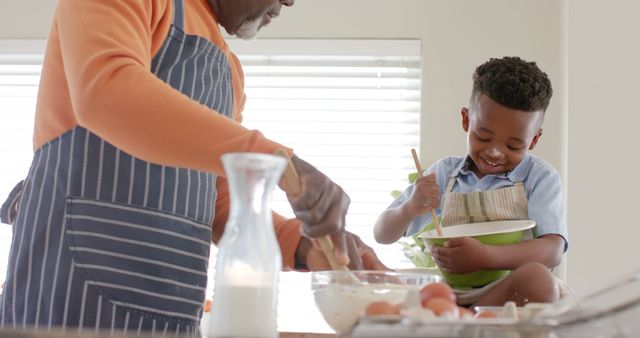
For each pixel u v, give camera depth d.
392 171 3.44
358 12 3.44
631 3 2.79
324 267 1.46
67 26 1.26
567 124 2.80
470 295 1.45
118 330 1.32
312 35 3.45
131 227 1.35
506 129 1.83
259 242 0.85
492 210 1.84
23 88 3.59
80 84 1.17
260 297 0.84
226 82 1.59
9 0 3.55
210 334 0.84
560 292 1.61
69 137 1.37
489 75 1.87
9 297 1.35
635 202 2.71
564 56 3.01
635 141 2.73
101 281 1.32
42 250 1.34
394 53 3.40
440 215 1.98
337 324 1.08
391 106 3.47
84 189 1.35
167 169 1.40
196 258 1.44
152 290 1.36
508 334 0.78
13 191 1.49
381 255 3.36
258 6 1.58
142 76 1.16
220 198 1.62
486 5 3.36
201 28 1.54
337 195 1.08
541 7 3.33
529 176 1.89
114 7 1.28
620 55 2.78
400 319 0.72
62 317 1.31
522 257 1.63
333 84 3.50
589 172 2.74
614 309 0.76
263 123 3.51
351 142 3.47
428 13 3.39
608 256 2.69
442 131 3.30
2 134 3.57
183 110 1.12
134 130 1.12
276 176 0.87
